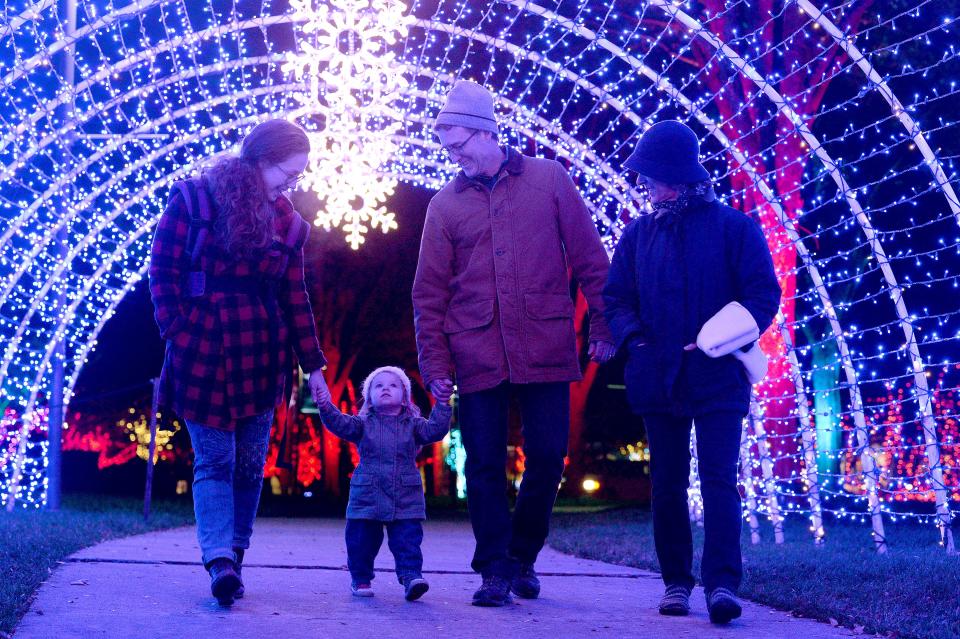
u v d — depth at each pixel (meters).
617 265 4.71
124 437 26.30
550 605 4.68
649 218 4.69
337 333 23.11
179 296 4.41
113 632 3.62
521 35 15.59
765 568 5.90
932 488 7.67
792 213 13.38
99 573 5.37
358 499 4.91
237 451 4.59
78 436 25.95
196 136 10.88
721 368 4.38
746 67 8.23
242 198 4.37
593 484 29.33
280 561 6.57
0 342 12.69
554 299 4.82
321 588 5.12
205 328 4.38
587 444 29.69
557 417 4.80
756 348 4.44
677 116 16.52
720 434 4.34
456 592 5.14
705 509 4.30
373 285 22.92
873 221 18.09
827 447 15.91
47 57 9.33
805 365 20.47
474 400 4.77
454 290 4.89
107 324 24.73
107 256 12.08
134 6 9.42
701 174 4.56
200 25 16.22
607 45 9.37
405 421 5.04
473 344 4.75
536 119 10.37
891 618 4.18
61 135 10.24
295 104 12.71
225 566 4.19
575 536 10.50
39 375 12.29
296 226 4.61
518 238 4.84
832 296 19.27
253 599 4.59
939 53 15.38
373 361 25.17
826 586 5.15
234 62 9.97
